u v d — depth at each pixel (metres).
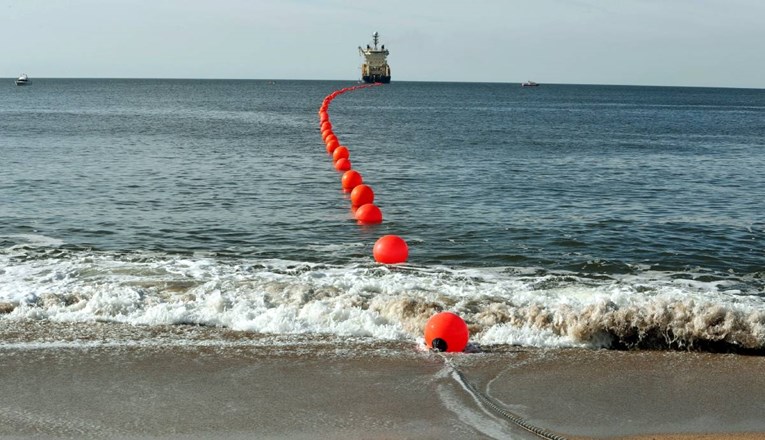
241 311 9.41
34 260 12.55
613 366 7.84
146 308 9.52
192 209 17.91
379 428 6.28
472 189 21.91
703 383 7.39
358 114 69.69
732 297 10.90
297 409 6.62
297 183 22.75
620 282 11.89
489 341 8.60
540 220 17.03
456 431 6.25
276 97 118.56
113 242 14.20
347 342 8.43
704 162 30.97
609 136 46.19
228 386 7.09
